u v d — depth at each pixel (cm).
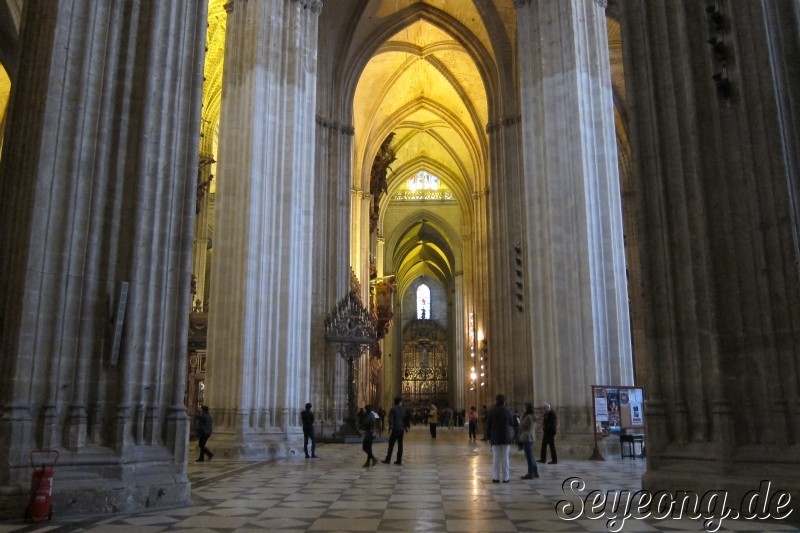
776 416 662
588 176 1709
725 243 731
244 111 1717
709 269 726
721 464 681
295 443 1623
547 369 1719
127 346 768
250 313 1603
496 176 3006
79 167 765
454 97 4062
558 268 1702
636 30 865
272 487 980
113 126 808
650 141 828
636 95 848
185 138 884
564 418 1622
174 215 857
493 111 3081
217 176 1700
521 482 1056
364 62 3150
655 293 795
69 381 729
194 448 1734
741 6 738
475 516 700
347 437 2342
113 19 820
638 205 823
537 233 1834
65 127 759
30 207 723
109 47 811
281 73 1791
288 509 749
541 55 1855
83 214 764
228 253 1645
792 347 660
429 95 4147
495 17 2898
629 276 3300
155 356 805
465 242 4950
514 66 2927
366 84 3831
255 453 1529
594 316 1623
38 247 719
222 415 1564
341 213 2891
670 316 773
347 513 720
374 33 3156
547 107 1808
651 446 762
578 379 1625
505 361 2806
